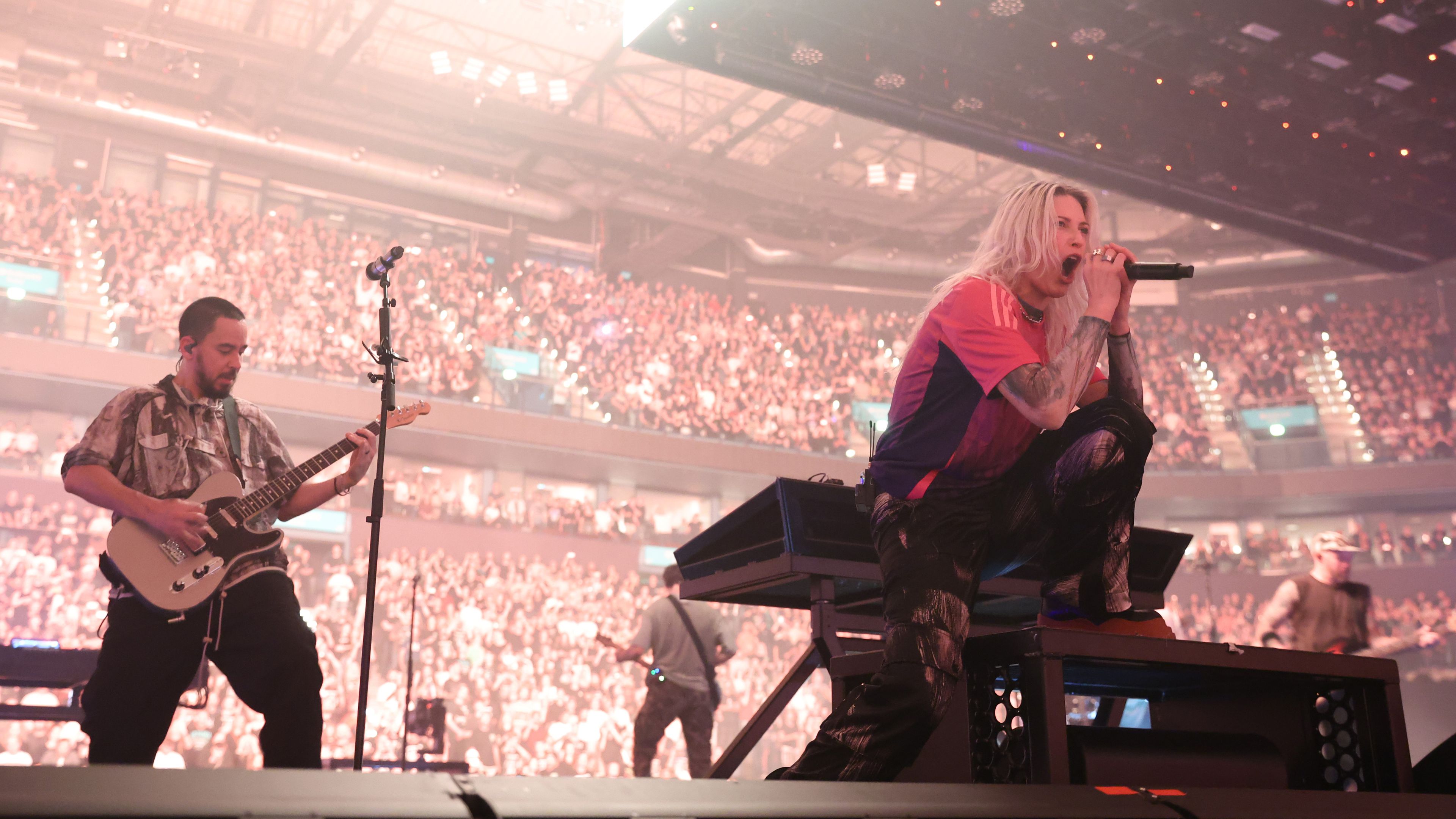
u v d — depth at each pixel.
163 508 2.17
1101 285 1.62
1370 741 1.76
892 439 1.69
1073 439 1.67
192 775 0.85
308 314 12.91
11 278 11.45
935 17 5.89
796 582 2.44
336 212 14.94
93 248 12.01
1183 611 14.79
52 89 12.77
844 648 2.50
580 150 14.08
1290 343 16.56
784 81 6.08
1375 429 15.74
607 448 14.13
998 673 1.61
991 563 1.73
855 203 15.68
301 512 2.49
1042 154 6.70
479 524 13.03
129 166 13.67
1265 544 15.16
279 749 2.11
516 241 15.81
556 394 14.16
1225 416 16.16
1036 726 1.47
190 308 2.39
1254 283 17.67
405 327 13.45
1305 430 15.82
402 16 13.18
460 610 11.90
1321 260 17.27
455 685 11.09
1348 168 6.92
